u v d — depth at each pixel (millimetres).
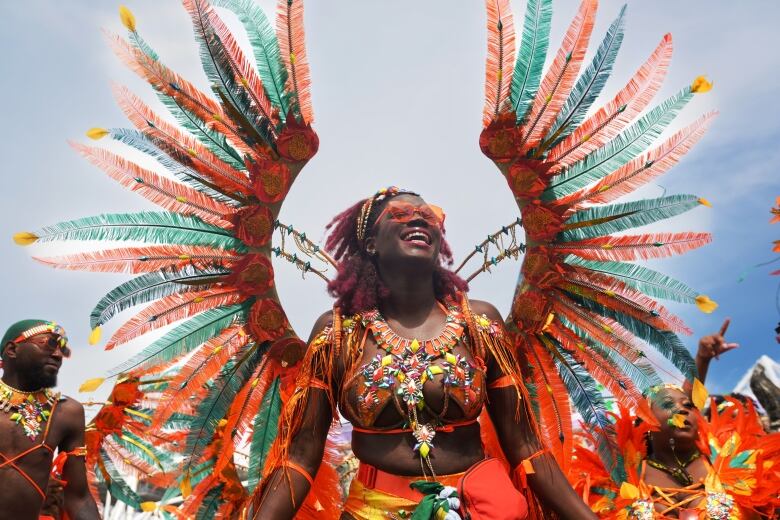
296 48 3654
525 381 3748
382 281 3322
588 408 3746
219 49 3602
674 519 4211
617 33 3623
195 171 3625
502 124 3635
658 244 3619
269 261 3668
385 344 3125
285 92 3650
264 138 3654
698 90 3576
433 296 3334
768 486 4273
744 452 4555
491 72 3645
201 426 3607
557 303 3721
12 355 3826
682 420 4312
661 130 3598
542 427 3729
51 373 3846
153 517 5625
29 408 3801
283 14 3652
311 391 3207
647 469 4535
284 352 3674
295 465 3146
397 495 2984
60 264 3506
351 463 4070
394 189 3484
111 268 3547
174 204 3621
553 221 3627
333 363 3199
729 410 4855
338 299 3342
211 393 3625
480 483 2900
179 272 3598
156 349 3533
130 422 4332
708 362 5027
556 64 3631
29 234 3471
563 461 3730
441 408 3037
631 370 3654
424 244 3254
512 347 3346
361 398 3057
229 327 3641
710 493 4297
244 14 3668
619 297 3645
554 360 3748
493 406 3291
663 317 3609
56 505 3967
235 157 3652
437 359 3102
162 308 3592
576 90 3623
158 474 4438
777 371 6039
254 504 3174
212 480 3846
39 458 3760
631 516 4227
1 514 3650
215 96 3602
